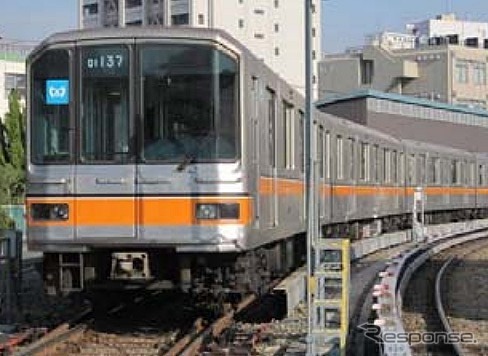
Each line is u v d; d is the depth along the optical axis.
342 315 14.66
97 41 17.69
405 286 28.30
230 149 17.33
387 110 92.12
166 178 17.17
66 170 17.50
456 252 43.47
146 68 17.59
